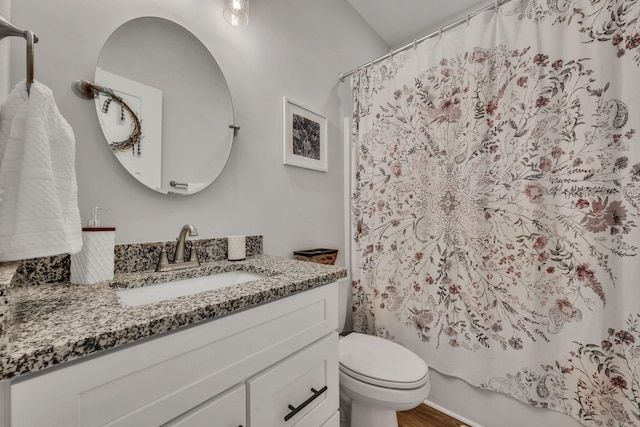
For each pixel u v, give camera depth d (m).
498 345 1.21
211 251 1.09
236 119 1.22
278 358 0.69
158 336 0.48
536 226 1.12
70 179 0.59
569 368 1.05
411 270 1.48
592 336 1.01
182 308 0.52
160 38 0.99
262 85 1.33
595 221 1.00
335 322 0.88
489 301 1.24
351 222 1.83
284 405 0.70
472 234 1.27
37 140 0.52
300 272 0.87
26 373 0.36
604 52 0.99
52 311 0.51
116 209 0.88
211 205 1.13
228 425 0.58
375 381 1.02
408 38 2.25
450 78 1.36
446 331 1.36
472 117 1.27
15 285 0.64
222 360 0.57
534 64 1.12
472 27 1.28
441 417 1.37
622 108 0.95
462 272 1.31
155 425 0.47
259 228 1.31
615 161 0.97
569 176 1.05
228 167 1.19
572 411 1.05
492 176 1.23
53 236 0.52
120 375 0.44
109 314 0.49
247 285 0.69
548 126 1.10
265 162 1.34
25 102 0.53
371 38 2.13
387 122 1.59
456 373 1.33
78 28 0.81
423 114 1.45
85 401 0.40
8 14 0.69
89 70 0.83
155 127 0.97
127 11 0.91
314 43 1.64
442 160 1.38
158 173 0.97
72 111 0.80
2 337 0.35
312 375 0.79
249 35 1.28
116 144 0.88
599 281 1.00
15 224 0.49
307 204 1.58
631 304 0.94
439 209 1.39
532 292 1.13
